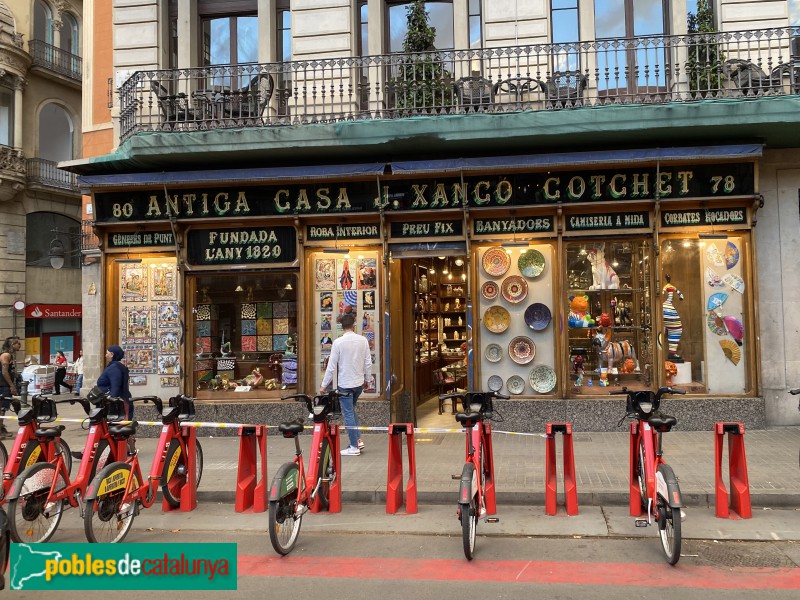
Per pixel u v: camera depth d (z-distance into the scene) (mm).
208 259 10195
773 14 9773
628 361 9516
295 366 10070
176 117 9828
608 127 8734
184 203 10133
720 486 5777
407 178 9656
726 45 9695
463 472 4914
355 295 9992
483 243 9750
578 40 10328
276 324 10172
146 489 5781
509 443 8781
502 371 9656
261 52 11008
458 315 14102
